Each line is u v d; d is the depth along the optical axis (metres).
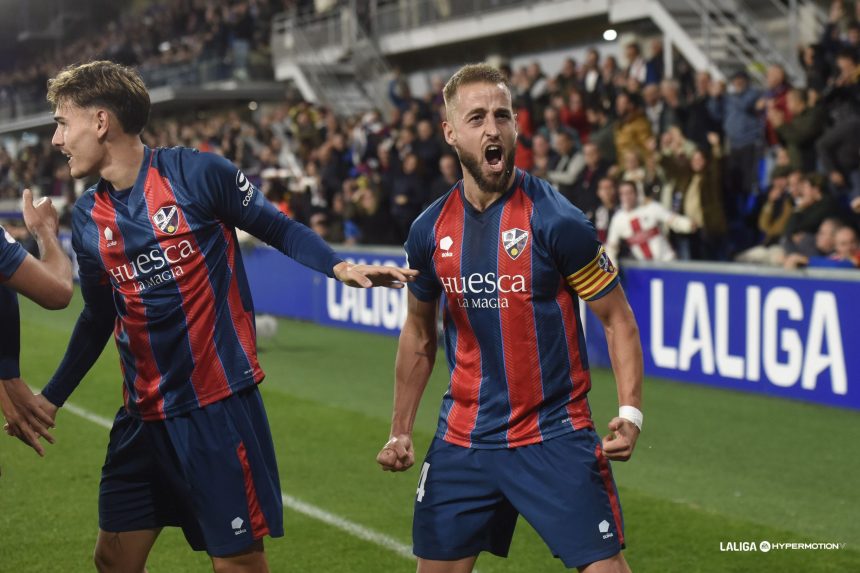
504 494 4.07
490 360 4.09
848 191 13.53
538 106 19.59
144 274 4.27
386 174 18.81
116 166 4.27
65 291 4.36
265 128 30.45
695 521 7.00
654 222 13.44
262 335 15.07
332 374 13.27
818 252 12.41
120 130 4.24
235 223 4.35
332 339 16.12
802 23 19.58
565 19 25.70
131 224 4.25
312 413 10.84
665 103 16.25
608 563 3.93
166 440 4.38
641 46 24.94
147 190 4.26
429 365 4.39
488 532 4.18
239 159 28.94
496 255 4.00
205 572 6.32
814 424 9.68
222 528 4.30
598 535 3.94
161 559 6.55
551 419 4.05
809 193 12.57
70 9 59.78
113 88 4.21
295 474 8.46
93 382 12.83
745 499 7.56
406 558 6.47
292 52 35.03
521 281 3.99
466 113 3.91
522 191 4.04
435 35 29.78
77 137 4.21
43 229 4.45
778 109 14.51
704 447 9.05
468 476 4.11
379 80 31.28
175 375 4.31
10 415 4.62
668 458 8.73
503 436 4.07
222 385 4.31
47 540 6.91
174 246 4.24
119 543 4.57
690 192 14.44
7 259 4.19
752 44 20.88
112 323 4.66
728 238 15.16
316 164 22.50
